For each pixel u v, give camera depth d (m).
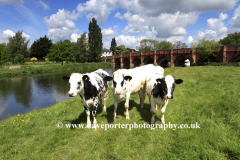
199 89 7.75
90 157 3.17
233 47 25.58
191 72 16.22
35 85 21.09
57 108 7.05
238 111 4.51
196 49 30.91
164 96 4.13
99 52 65.19
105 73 6.11
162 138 3.72
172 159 2.95
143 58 48.72
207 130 3.75
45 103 13.11
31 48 77.94
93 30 64.12
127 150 3.34
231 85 7.78
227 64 24.41
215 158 2.78
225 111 4.66
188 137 3.53
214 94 6.63
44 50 77.62
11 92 17.19
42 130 4.59
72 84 3.94
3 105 12.73
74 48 61.00
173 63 37.91
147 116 5.18
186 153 3.03
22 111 11.24
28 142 3.94
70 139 3.94
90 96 4.41
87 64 56.47
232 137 3.35
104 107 5.88
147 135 3.86
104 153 3.28
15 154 3.42
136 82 5.28
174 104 6.05
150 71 6.09
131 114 5.48
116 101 4.96
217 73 13.03
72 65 50.31
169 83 3.87
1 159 3.27
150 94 4.82
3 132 4.48
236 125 3.83
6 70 33.09
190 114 4.86
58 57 51.28
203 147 3.15
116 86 4.38
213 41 28.44
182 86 8.93
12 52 48.31
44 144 3.76
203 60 32.19
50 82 23.53
